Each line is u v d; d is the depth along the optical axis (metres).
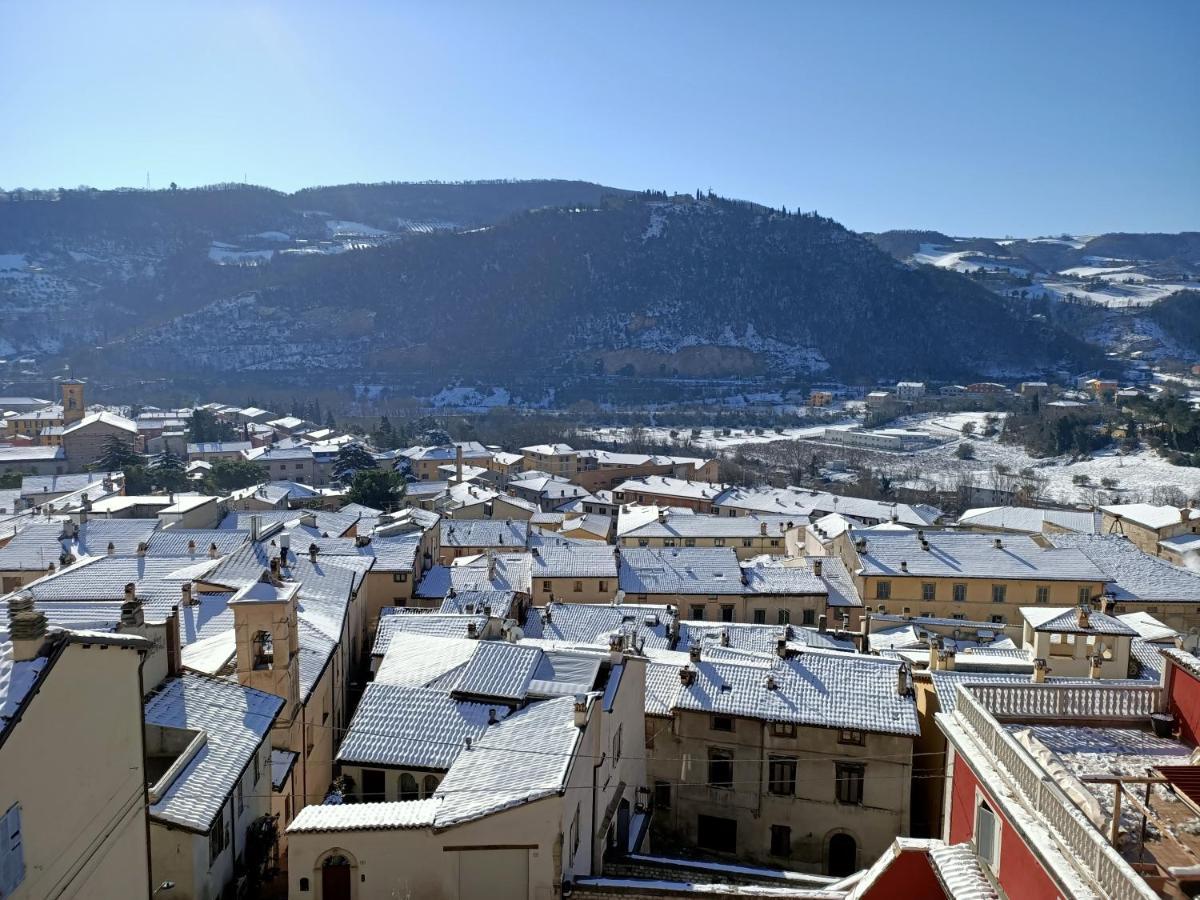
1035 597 83.88
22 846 16.69
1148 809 19.34
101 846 19.70
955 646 62.81
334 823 27.34
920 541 89.81
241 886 28.06
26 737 16.86
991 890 21.56
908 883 24.64
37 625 17.88
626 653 41.03
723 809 44.91
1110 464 199.50
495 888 27.39
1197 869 17.12
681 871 34.06
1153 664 52.56
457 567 82.94
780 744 43.91
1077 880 17.64
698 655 48.72
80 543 78.06
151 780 28.17
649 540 120.06
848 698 44.34
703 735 45.09
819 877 33.88
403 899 27.16
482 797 28.27
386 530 85.69
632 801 39.72
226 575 53.34
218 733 29.83
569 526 126.69
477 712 35.69
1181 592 83.44
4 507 119.62
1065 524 121.94
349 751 34.09
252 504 123.00
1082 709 26.08
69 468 173.88
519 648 38.91
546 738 31.41
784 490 159.50
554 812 27.34
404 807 28.64
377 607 75.94
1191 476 184.38
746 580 83.56
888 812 42.56
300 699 38.53
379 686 37.47
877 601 85.12
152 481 143.12
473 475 184.75
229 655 38.47
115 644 20.11
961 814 24.30
